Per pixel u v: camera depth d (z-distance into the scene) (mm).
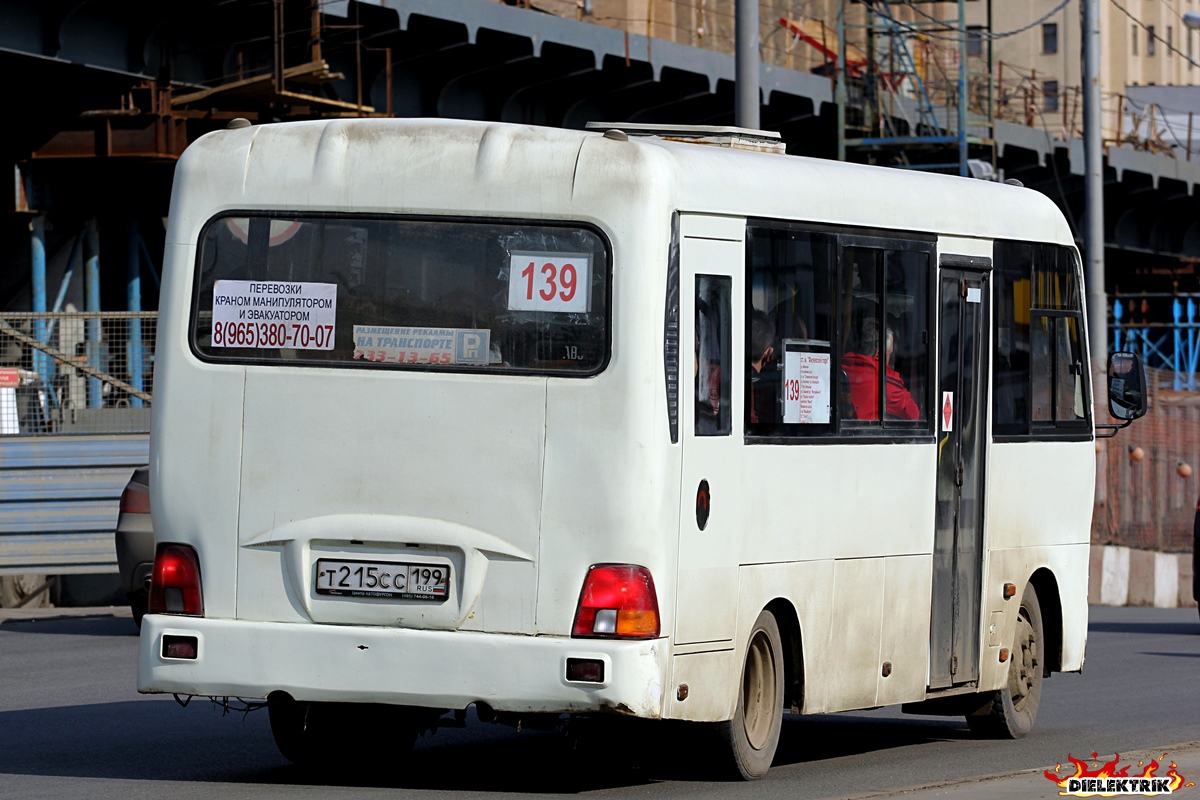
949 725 16547
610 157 11000
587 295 10930
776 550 12164
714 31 57719
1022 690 15555
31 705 16219
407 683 10898
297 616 11172
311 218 11367
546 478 10883
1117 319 89375
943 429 14070
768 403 12078
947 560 14188
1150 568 38500
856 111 58312
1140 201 74250
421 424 11047
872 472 13195
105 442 26625
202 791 11602
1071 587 16094
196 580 11375
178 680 11273
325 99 38938
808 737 15547
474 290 11086
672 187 11109
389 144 11281
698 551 11305
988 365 14750
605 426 10828
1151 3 134750
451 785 11992
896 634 13578
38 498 26391
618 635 10742
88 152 39219
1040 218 15547
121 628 24156
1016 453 15148
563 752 13719
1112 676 20719
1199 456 41469
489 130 11227
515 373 10969
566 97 46938
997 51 128875
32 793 11508
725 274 11656
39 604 27391
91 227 41812
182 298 11508
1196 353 96938
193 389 11445
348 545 11133
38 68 37281
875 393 13258
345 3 38656
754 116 23938
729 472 11633
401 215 11203
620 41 45562
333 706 12250
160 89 38844
